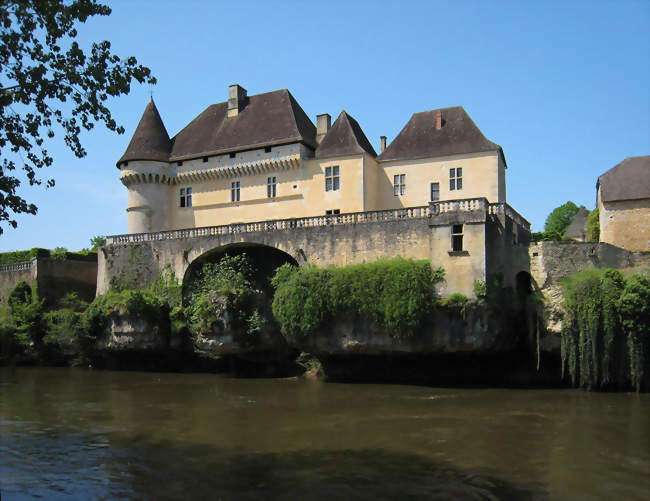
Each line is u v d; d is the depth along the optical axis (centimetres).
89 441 1716
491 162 3275
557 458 1495
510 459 1488
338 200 3538
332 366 2994
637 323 2370
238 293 3150
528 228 3347
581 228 5522
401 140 3656
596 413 2017
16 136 1188
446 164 3403
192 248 3503
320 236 3097
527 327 2702
